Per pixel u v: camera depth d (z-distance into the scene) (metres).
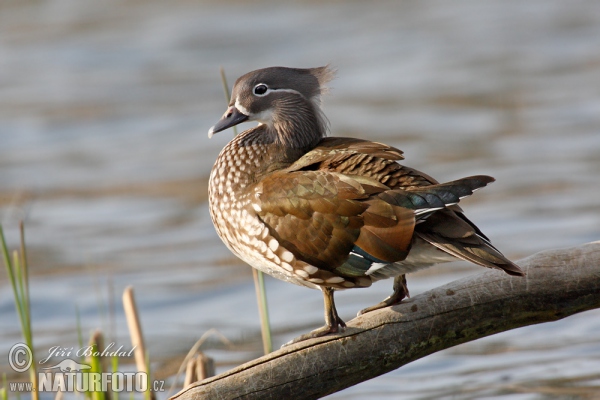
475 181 6.95
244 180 8.18
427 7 29.92
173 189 17.17
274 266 7.76
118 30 27.19
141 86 23.30
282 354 7.12
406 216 7.01
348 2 30.22
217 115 21.22
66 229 15.52
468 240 6.87
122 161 18.75
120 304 12.83
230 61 24.84
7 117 21.41
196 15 28.77
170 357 11.01
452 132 19.48
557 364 10.19
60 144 19.89
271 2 30.03
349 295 12.73
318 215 7.38
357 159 7.56
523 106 20.83
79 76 24.02
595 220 14.45
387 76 23.77
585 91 21.50
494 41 26.20
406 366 10.59
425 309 7.17
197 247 14.76
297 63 24.58
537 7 29.42
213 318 12.24
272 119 8.47
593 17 27.78
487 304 7.18
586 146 18.05
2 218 16.05
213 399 7.02
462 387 9.84
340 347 7.13
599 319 11.26
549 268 7.20
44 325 12.21
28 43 26.02
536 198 15.67
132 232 15.35
